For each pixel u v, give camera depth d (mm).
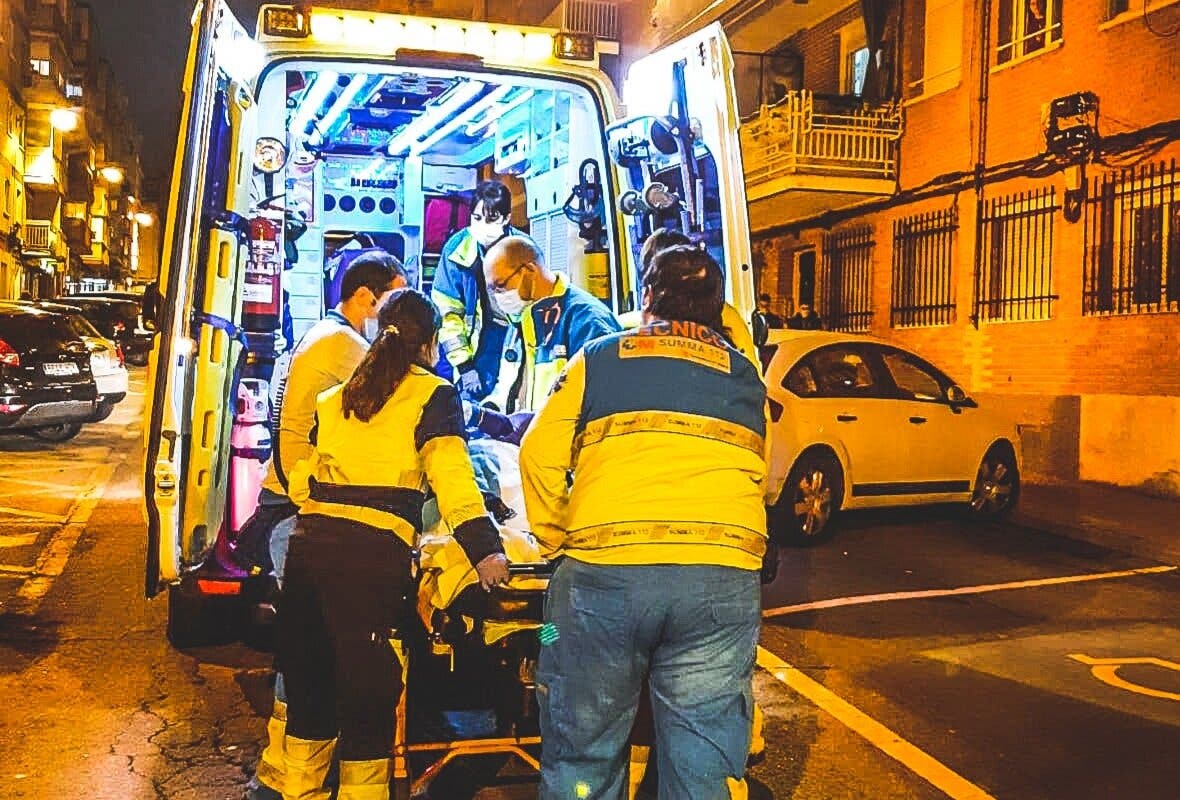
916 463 9875
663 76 5684
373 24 5590
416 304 3908
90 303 29531
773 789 4578
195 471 4824
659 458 3209
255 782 4172
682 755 3205
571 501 3299
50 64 49531
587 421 3297
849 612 7324
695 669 3209
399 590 3775
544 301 5633
